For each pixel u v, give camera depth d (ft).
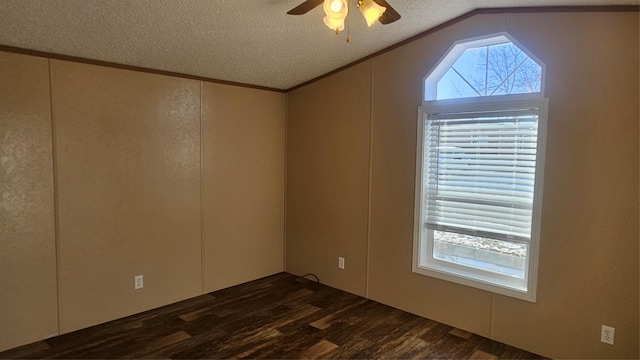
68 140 9.95
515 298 9.71
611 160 8.29
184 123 12.28
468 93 10.51
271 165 14.98
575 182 8.72
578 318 8.85
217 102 13.12
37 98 9.42
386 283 12.36
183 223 12.46
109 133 10.66
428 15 10.06
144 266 11.61
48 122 9.61
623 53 8.08
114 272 10.99
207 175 12.98
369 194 12.64
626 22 8.04
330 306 12.27
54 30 8.61
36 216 9.56
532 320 9.48
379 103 12.23
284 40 10.63
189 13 8.62
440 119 11.01
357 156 12.92
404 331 10.61
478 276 10.47
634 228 8.11
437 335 10.39
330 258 13.98
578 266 8.79
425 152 11.30
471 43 10.26
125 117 10.94
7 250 9.20
